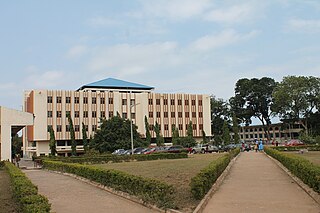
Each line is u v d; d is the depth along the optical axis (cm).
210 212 1084
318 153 4012
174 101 8438
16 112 4247
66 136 7338
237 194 1391
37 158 4825
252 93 9538
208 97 8850
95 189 1780
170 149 5378
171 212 1084
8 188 1775
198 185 1208
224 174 2067
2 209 1198
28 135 7862
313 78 8406
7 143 4159
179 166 2700
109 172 1716
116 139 6662
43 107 7206
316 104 8531
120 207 1245
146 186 1286
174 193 1292
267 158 3697
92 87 8231
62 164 3014
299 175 1616
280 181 1750
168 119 8312
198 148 6338
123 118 7038
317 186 1223
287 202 1199
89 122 7600
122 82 8875
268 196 1326
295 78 8394
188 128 7875
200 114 8700
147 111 8112
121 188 1524
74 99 7525
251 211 1079
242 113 9675
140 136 7350
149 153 4756
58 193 1655
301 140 6431
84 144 7081
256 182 1738
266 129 10194
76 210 1213
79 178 2333
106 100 7825
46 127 7188
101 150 6544
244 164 2931
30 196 1009
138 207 1227
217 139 8638
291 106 8494
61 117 7344
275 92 8612
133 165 3147
